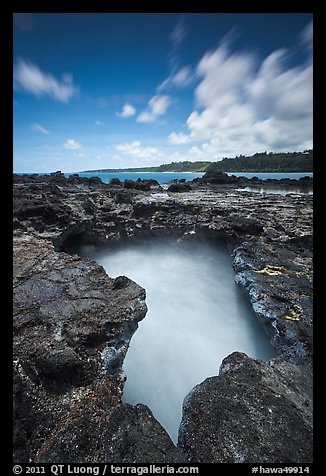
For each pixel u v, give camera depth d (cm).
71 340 820
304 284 1285
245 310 1544
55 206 2083
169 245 2331
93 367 768
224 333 1459
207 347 1370
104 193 3303
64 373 724
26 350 751
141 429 606
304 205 2722
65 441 565
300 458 540
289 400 678
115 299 1035
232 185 5281
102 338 866
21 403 619
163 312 1634
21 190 2705
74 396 686
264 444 566
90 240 2302
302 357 916
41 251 1380
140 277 2048
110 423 610
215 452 559
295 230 1952
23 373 682
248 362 802
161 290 1872
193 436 595
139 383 1162
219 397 677
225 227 2047
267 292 1234
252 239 1894
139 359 1273
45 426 600
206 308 1666
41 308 934
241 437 580
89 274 1191
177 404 1102
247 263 1486
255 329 1401
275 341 1038
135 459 546
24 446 557
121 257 2319
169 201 2730
